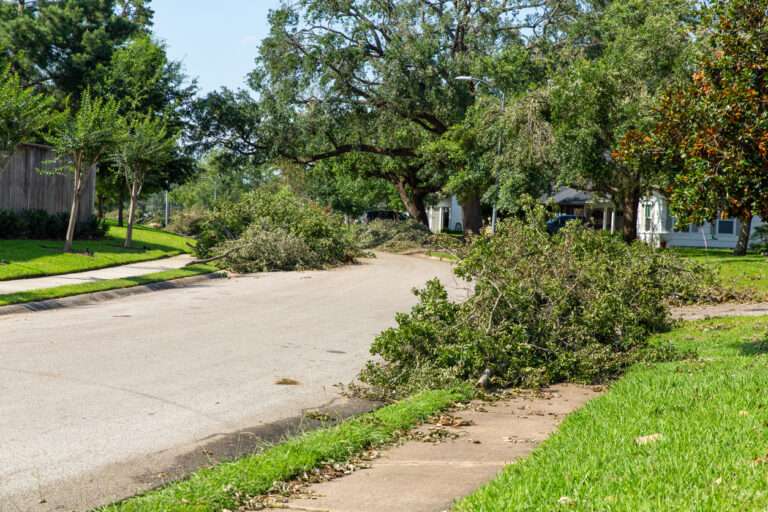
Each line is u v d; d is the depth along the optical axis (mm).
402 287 22594
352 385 9242
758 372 8922
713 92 10555
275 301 18453
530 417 7949
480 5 44875
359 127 47656
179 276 22969
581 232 16031
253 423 7465
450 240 13516
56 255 24438
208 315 15531
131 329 13227
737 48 10414
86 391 8438
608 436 6281
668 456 5418
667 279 18219
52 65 46656
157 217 69625
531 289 10969
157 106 41969
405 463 6074
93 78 44062
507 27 46062
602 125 31094
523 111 33750
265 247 29062
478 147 40531
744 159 10008
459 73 43250
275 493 5258
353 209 75000
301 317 15594
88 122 25047
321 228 32188
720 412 6922
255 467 5629
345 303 18266
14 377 8961
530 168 34188
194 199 87688
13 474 5672
